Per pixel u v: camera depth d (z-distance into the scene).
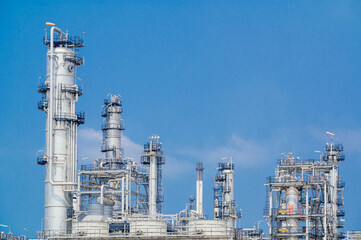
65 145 161.75
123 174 175.12
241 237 150.00
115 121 194.50
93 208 148.38
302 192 160.25
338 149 185.38
